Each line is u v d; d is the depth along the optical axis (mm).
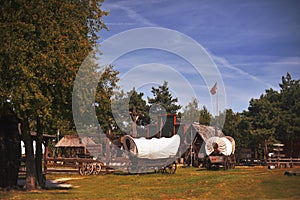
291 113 37656
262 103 40062
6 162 17391
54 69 14172
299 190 13211
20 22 13984
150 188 16734
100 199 13578
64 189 17109
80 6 16797
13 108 14852
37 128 17188
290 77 42406
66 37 14906
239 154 39062
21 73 13680
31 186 16641
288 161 32688
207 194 13602
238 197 12750
